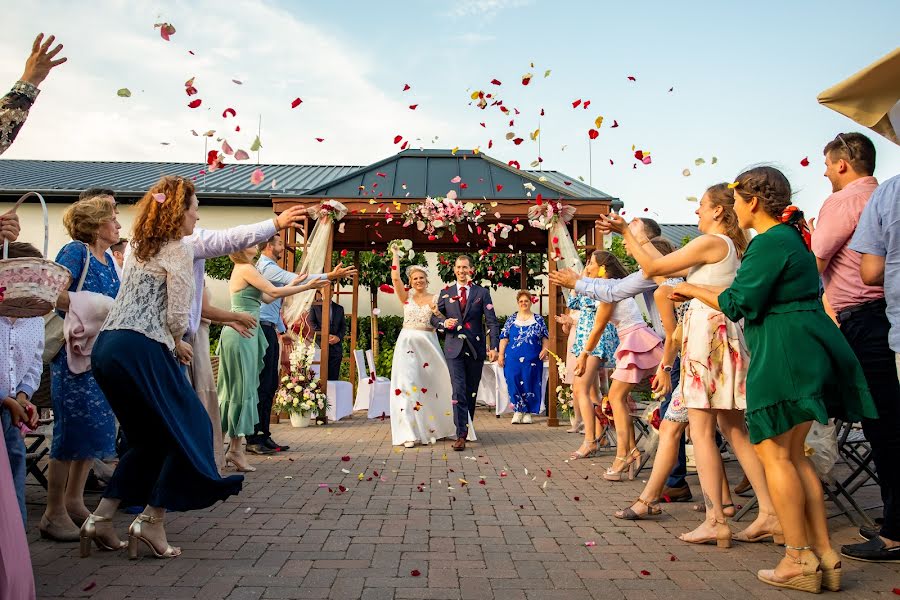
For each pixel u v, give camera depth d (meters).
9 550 2.14
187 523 3.93
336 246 12.39
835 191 3.69
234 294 5.80
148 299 3.21
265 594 2.74
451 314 7.43
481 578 2.97
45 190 19.67
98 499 4.58
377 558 3.26
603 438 6.86
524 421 10.06
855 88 3.21
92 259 3.81
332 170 25.55
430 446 7.35
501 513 4.24
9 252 3.21
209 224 20.28
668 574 3.05
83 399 3.52
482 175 10.43
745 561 3.26
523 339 10.02
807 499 2.92
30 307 2.82
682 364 3.68
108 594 2.71
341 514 4.18
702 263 3.55
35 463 4.51
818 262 3.56
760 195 3.10
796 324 2.88
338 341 11.02
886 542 3.26
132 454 3.31
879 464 3.29
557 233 9.69
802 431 2.97
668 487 4.68
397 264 7.73
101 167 25.58
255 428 6.68
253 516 4.11
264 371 6.63
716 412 3.70
